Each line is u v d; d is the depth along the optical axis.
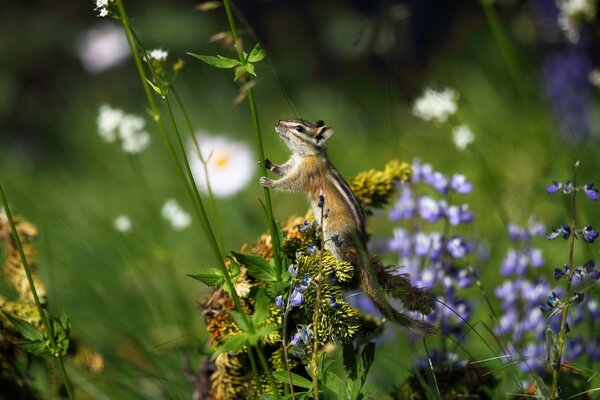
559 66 14.64
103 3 5.80
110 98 19.05
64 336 6.05
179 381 7.59
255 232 12.46
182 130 16.67
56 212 13.91
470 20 18.25
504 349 7.14
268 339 6.23
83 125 18.33
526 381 7.25
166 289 10.26
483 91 15.65
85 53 18.88
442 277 7.61
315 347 5.68
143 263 11.38
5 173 16.36
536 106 14.35
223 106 17.47
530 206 10.88
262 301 5.50
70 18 19.98
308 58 19.03
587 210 9.47
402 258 8.11
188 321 9.36
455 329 7.65
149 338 9.41
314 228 6.54
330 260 6.20
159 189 14.35
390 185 7.49
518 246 8.71
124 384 8.10
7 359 7.33
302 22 19.48
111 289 10.88
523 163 12.14
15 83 19.08
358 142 15.45
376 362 8.14
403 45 16.92
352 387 5.90
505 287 7.99
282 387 6.45
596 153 11.89
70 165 16.89
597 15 11.70
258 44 5.63
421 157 13.84
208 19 19.27
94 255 11.96
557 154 11.89
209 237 5.66
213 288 6.66
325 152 6.97
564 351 7.35
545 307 5.88
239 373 6.56
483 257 9.27
